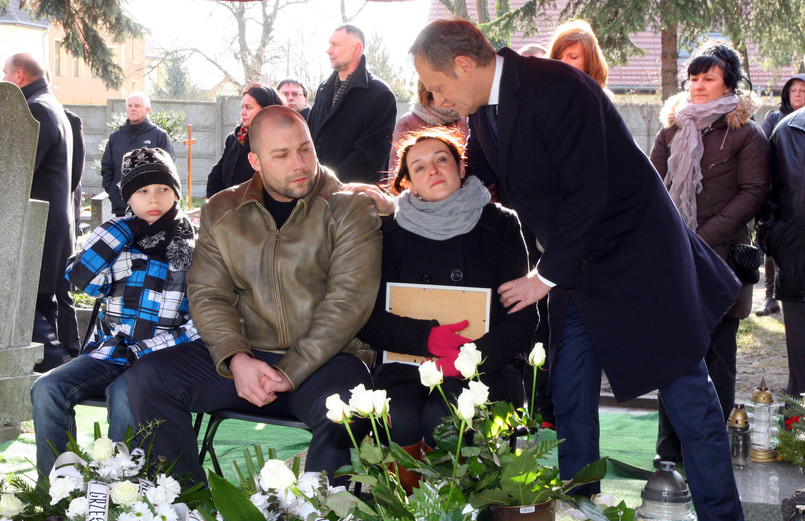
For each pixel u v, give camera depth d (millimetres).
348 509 1967
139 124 8422
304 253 3281
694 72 4164
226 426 4840
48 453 3225
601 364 3135
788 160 4441
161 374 3090
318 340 3131
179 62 23359
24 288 4594
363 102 4867
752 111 4137
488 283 3365
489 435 2121
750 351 6816
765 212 4609
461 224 3340
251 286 3293
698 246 3145
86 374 3330
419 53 2879
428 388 3252
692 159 4133
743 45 12234
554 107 2779
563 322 3098
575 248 2830
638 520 2516
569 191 2818
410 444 3107
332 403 2014
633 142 2941
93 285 3406
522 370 4484
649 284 2902
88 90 41438
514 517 2023
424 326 3250
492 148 3043
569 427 3158
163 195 3453
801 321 4566
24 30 31188
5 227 4492
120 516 2219
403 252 3412
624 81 20625
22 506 2387
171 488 2369
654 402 5379
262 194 3367
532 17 13219
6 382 4484
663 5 11695
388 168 5039
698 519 3055
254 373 3061
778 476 3742
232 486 2043
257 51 21781
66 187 5781
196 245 3375
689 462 3043
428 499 1976
